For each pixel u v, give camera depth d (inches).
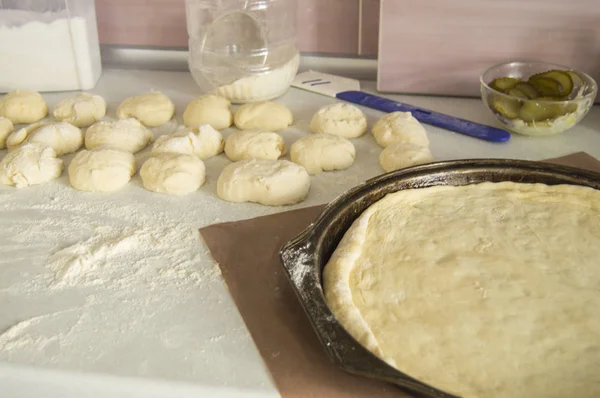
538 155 47.0
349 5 58.3
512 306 31.1
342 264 33.2
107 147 46.1
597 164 45.4
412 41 55.0
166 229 39.3
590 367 27.7
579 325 30.0
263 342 30.5
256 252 36.9
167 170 42.9
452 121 50.8
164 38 62.6
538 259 34.3
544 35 52.7
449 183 40.8
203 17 55.6
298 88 58.9
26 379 29.1
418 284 32.6
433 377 27.5
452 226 36.8
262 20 55.2
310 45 61.1
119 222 40.1
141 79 61.9
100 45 63.5
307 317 31.3
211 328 31.5
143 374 28.7
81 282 34.7
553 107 46.9
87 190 43.5
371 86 60.2
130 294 33.8
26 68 56.7
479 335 29.5
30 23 54.6
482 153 47.4
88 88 58.9
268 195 40.9
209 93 55.9
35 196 43.1
